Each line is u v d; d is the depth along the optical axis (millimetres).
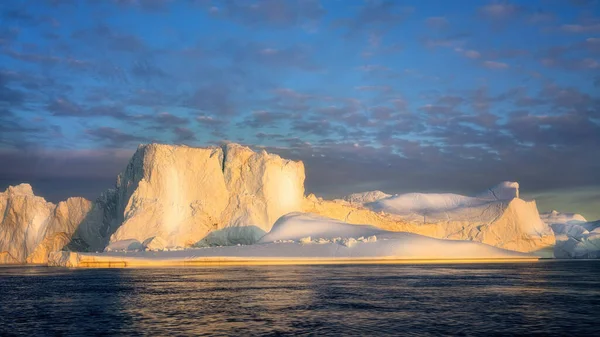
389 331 53062
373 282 98938
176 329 54438
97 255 158250
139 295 81375
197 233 179000
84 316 63062
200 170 186500
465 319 59656
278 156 194250
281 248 163250
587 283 99875
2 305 73188
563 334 51781
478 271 131500
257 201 186000
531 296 79938
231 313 63969
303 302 72875
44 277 119938
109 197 196125
